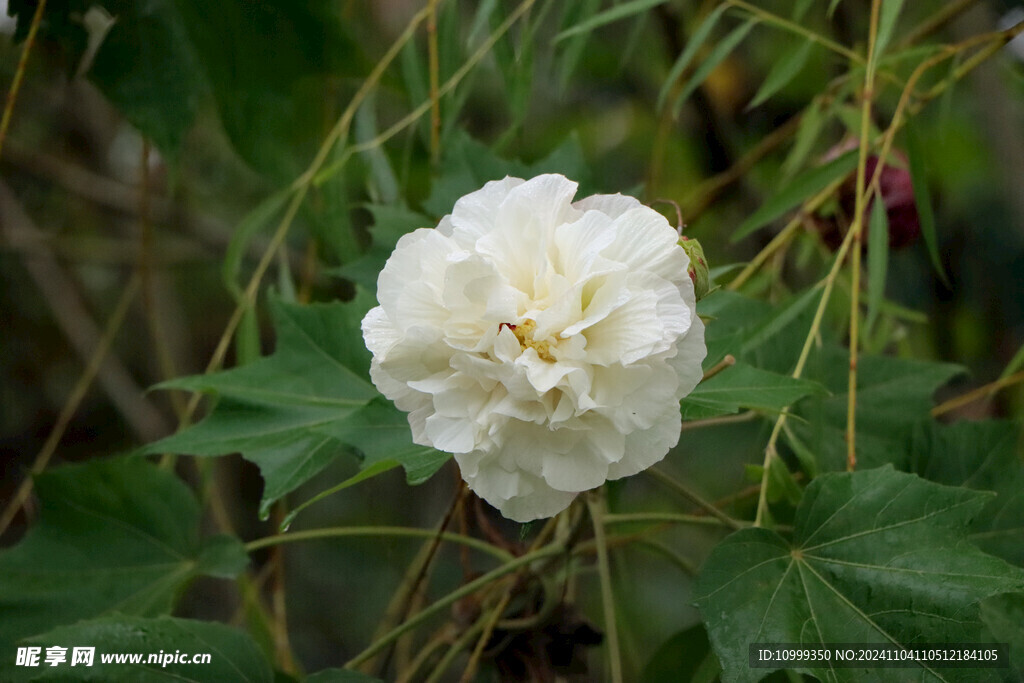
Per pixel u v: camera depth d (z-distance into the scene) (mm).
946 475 1033
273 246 1097
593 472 895
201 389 1016
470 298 894
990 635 942
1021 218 1406
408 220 1053
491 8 1054
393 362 901
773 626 928
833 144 1414
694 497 995
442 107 1087
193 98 1115
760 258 1107
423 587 1115
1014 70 1193
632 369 888
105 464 1055
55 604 1032
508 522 1213
